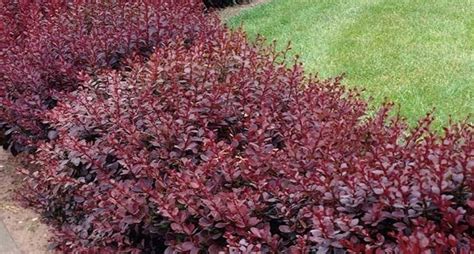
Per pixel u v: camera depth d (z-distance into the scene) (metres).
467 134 3.29
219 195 3.05
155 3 5.82
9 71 5.25
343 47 7.42
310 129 3.66
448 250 2.42
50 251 4.43
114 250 3.64
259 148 3.33
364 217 2.66
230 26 9.12
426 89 6.12
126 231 3.52
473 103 5.75
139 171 3.50
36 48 5.38
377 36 7.57
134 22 5.54
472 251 2.34
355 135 3.53
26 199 4.61
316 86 4.38
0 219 4.92
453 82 6.18
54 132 4.47
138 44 5.36
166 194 3.26
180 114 3.78
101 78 4.61
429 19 7.85
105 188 3.67
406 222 2.61
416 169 2.80
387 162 2.99
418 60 6.77
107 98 4.48
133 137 3.71
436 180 2.67
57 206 4.43
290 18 8.90
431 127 5.42
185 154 3.60
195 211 3.04
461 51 6.85
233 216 2.91
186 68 4.23
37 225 4.78
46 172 4.09
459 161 2.74
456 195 2.68
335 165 3.12
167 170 3.47
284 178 3.15
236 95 4.08
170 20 5.54
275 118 3.85
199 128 3.79
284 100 4.11
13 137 5.20
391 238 2.72
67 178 3.93
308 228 2.91
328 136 3.44
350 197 2.79
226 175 3.19
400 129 3.72
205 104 3.88
